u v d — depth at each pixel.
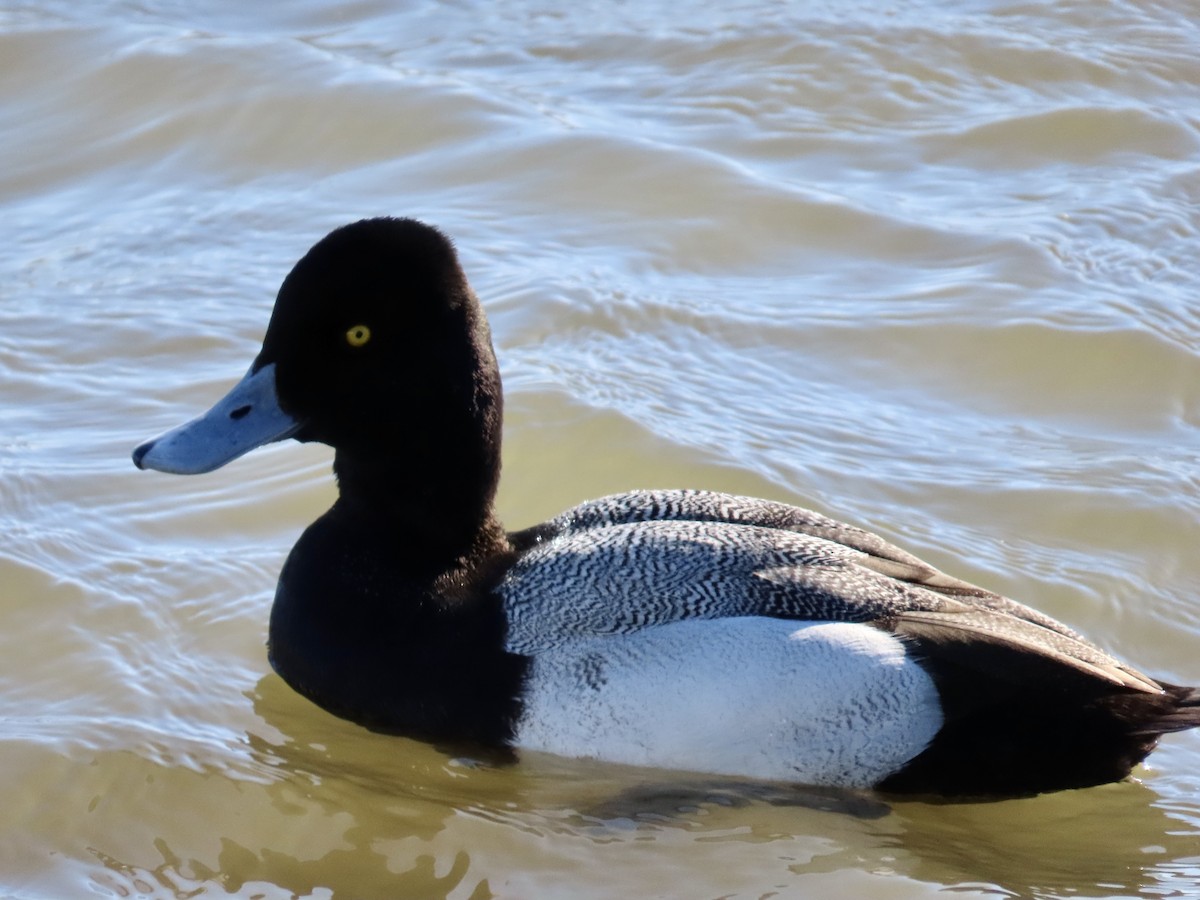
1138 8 17.38
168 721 8.58
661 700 7.82
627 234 13.70
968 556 9.96
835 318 12.59
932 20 17.03
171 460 8.38
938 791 8.02
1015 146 15.07
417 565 8.45
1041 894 7.51
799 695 7.77
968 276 13.05
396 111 15.33
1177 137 15.18
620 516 8.79
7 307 12.59
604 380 11.70
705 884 7.51
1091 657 8.05
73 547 9.91
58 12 17.06
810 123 15.39
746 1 17.55
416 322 8.40
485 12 17.50
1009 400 11.75
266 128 15.23
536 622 8.10
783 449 11.02
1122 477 10.77
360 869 7.61
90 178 14.73
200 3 17.58
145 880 7.48
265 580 9.73
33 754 8.24
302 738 8.51
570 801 8.09
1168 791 8.36
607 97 15.81
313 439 8.65
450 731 8.14
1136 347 12.13
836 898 7.43
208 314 12.55
